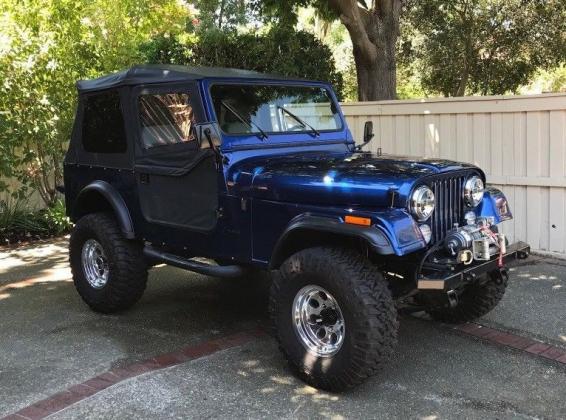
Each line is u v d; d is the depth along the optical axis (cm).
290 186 384
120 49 930
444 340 450
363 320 340
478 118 695
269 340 459
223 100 433
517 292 550
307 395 368
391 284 388
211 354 433
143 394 371
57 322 505
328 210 367
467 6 1329
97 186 509
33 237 837
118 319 511
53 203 876
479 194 409
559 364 407
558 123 640
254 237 409
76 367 413
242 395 369
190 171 436
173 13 1309
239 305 545
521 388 373
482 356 421
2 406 358
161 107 452
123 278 498
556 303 520
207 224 434
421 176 363
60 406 357
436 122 727
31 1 846
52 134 824
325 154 459
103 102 511
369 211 354
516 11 1309
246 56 1061
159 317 514
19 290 600
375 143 782
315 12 1161
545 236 663
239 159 424
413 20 1367
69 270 675
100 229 504
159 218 469
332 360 357
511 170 678
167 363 418
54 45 823
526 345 438
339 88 1098
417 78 1577
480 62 1403
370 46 921
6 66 781
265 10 1043
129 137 483
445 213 394
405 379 387
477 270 373
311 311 374
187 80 432
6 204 831
